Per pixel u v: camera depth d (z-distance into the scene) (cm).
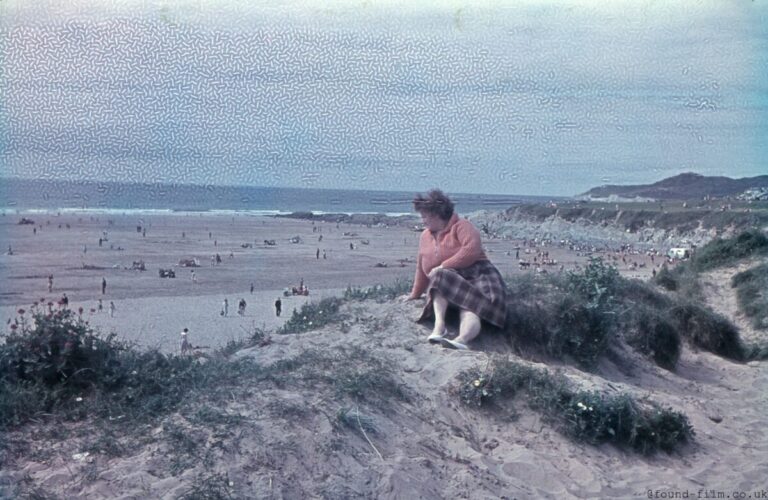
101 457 480
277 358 682
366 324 805
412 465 525
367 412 579
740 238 1327
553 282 878
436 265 806
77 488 444
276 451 497
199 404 549
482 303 767
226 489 450
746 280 1328
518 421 641
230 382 596
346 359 677
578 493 549
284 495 461
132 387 575
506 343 788
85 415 538
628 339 919
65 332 589
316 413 550
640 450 642
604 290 862
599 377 771
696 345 1045
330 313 848
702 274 1331
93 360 588
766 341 1165
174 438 498
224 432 505
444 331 766
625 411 651
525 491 538
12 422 511
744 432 727
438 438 585
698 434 699
